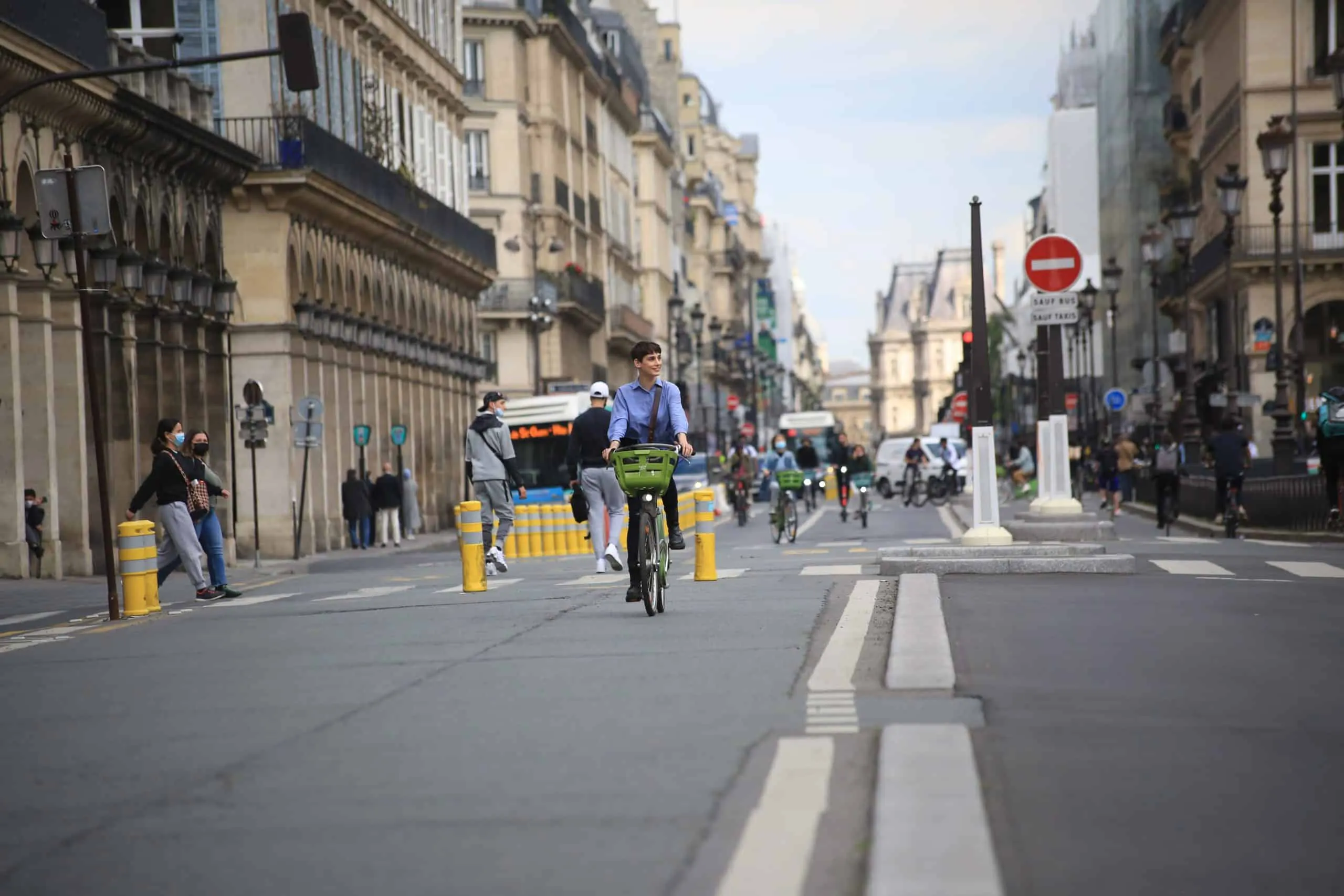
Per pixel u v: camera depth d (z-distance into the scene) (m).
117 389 43.59
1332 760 10.06
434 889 7.58
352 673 14.77
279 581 36.47
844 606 18.97
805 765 9.72
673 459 18.42
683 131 187.50
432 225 72.81
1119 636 15.93
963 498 64.19
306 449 48.34
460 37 84.69
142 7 53.81
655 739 10.82
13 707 13.84
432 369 76.06
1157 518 44.72
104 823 9.27
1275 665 14.09
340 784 9.90
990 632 16.25
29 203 39.06
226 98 54.47
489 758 10.43
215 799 9.68
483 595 23.42
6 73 36.91
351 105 64.62
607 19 140.00
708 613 18.61
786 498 42.75
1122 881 7.40
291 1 57.59
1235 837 8.21
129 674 15.66
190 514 27.45
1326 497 34.91
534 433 63.53
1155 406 80.31
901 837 7.85
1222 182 56.28
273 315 54.72
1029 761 9.87
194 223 49.75
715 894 7.24
